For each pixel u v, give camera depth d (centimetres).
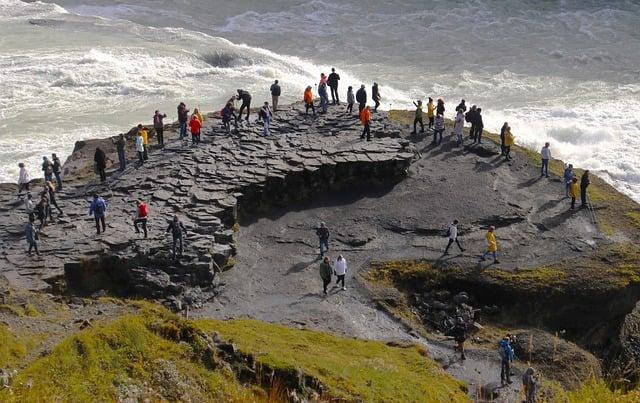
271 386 2639
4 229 4012
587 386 2503
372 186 4828
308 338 3391
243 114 5634
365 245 4306
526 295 3906
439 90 7931
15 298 3288
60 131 6338
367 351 3341
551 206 4681
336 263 3900
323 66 8644
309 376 2728
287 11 10656
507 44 9300
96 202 3897
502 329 3847
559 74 8356
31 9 10194
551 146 6612
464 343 3709
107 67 7675
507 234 4388
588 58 8769
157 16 10431
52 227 4022
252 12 10625
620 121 7062
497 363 3528
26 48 8300
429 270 4072
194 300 3731
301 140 5059
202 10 10706
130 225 4034
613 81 8144
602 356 3903
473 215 4541
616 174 6234
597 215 4641
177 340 2650
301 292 3903
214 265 3919
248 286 3925
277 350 2988
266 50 8988
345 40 9556
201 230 4059
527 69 8506
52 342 2758
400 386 2948
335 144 5009
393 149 4981
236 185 4462
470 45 9275
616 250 4238
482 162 5116
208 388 2527
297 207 4634
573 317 3912
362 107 5344
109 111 6794
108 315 3133
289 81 7744
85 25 9356
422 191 4769
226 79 7688
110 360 2470
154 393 2423
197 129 4956
